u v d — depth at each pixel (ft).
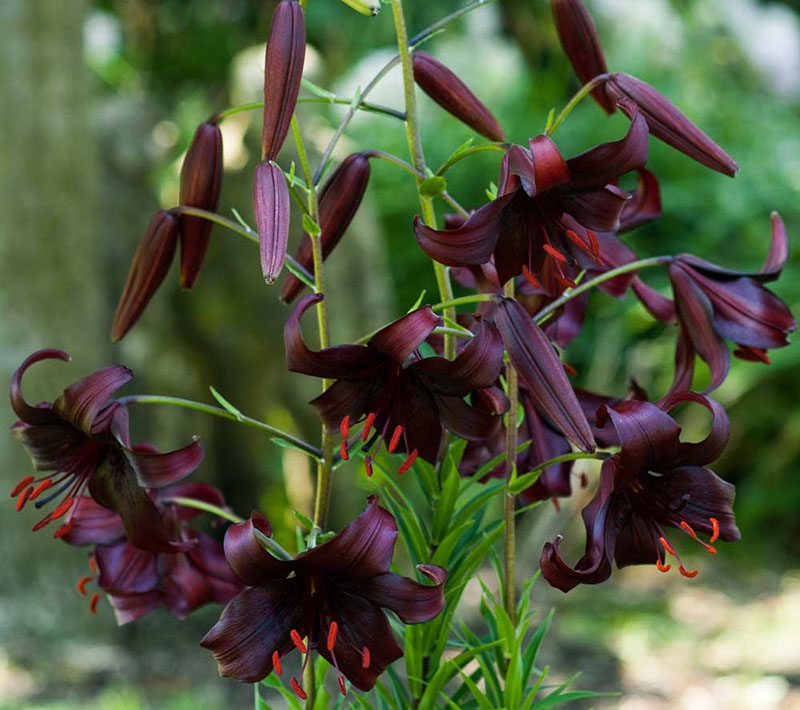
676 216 20.11
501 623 4.28
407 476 12.05
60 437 4.16
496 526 4.69
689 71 21.36
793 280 18.90
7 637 11.89
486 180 20.12
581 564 3.71
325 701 4.46
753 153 20.34
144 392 14.65
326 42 21.61
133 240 14.78
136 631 13.23
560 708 12.62
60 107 12.07
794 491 19.56
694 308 4.37
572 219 3.94
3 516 12.00
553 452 4.57
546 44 22.75
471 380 3.79
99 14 22.62
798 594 17.47
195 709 11.38
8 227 11.83
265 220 3.74
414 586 3.69
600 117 20.36
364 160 4.35
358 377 3.86
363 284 13.75
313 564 3.65
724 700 13.14
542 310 4.42
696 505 3.89
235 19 21.94
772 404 19.44
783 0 22.49
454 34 21.90
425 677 4.66
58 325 12.14
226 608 3.69
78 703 11.21
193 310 14.67
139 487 4.07
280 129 3.86
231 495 15.92
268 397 15.19
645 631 15.48
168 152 16.35
